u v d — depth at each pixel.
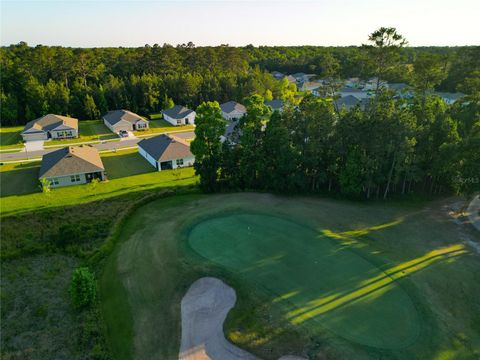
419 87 64.62
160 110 119.50
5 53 137.75
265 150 46.00
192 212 40.03
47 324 24.94
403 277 27.59
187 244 32.81
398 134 40.03
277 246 32.25
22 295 28.03
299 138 44.66
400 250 31.91
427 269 28.83
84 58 124.94
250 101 46.31
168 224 37.38
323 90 61.78
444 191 46.94
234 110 101.81
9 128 97.00
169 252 31.69
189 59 145.75
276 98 126.50
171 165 61.50
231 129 75.81
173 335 22.81
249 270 28.52
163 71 133.25
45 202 46.06
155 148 64.25
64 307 26.66
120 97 111.12
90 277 26.31
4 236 36.44
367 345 20.98
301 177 44.66
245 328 22.83
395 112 41.34
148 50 140.62
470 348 21.09
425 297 25.34
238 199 43.91
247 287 26.41
